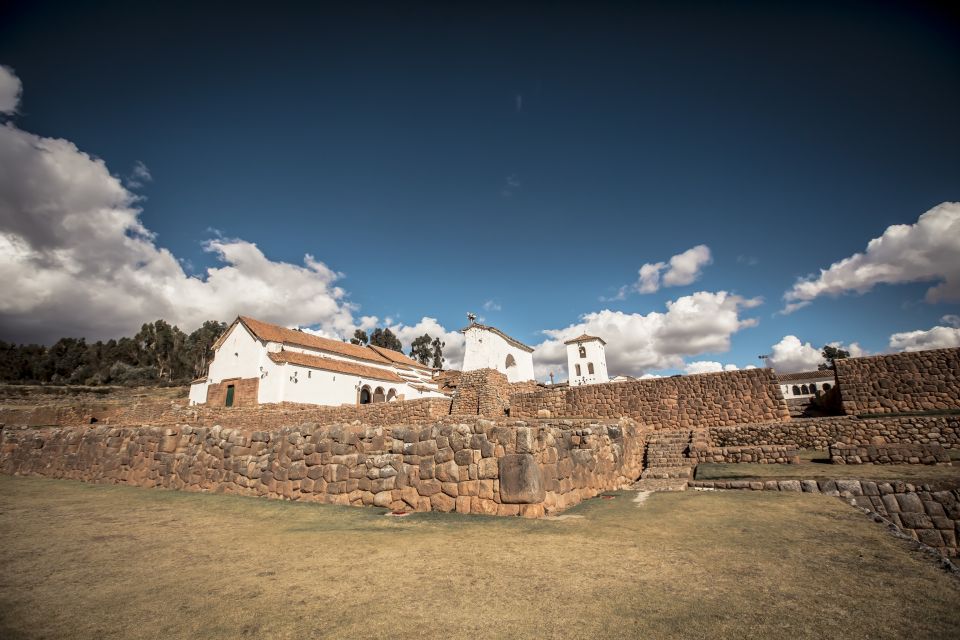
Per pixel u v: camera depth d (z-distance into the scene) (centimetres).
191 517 709
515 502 678
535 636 300
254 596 374
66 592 388
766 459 1305
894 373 1656
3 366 8519
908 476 897
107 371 8644
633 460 1334
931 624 315
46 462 1309
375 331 8569
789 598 363
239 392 3625
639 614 333
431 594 374
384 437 814
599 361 6319
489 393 2598
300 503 824
